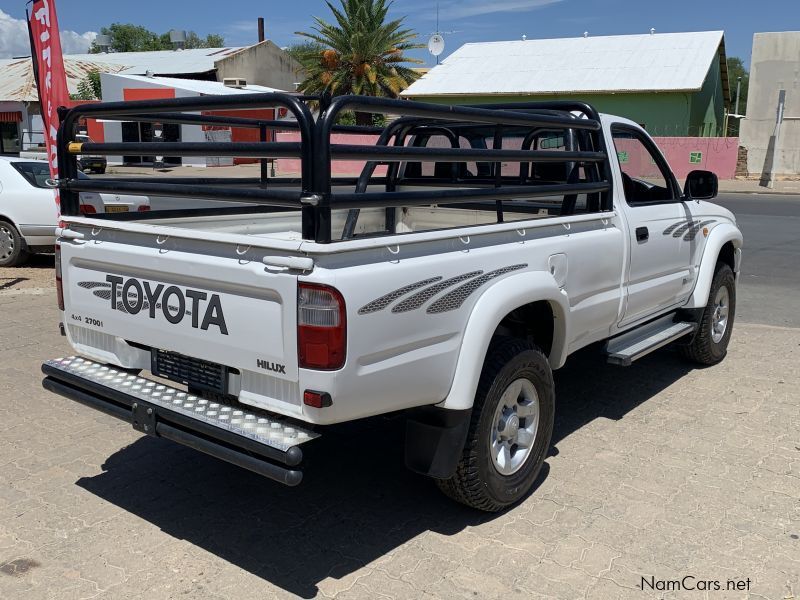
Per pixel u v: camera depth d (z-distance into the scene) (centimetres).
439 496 399
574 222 416
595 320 443
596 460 440
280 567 332
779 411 520
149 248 338
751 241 1373
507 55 3725
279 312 293
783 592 314
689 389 566
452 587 316
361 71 3625
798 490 402
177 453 451
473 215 521
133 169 2692
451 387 338
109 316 366
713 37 3475
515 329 414
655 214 500
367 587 317
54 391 374
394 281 300
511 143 505
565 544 349
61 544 348
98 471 424
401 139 537
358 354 289
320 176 275
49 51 735
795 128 3036
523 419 389
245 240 297
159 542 351
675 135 3191
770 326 765
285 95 280
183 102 319
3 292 881
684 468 429
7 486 403
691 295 574
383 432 486
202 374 334
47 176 1039
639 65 3350
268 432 300
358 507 387
